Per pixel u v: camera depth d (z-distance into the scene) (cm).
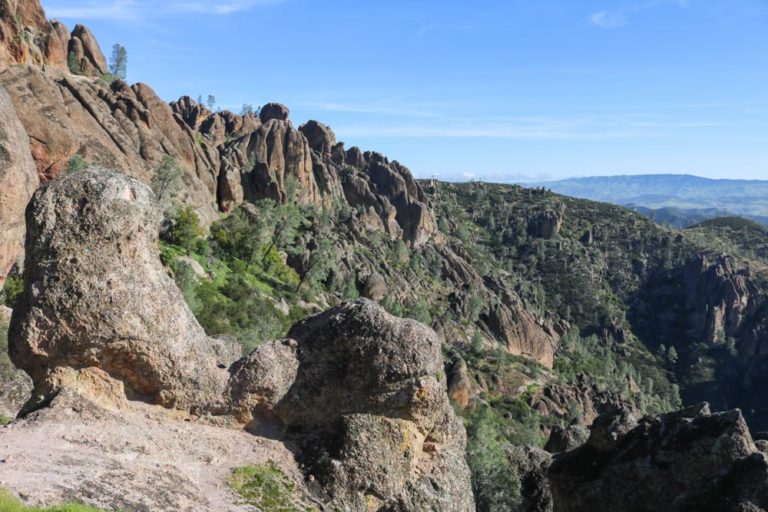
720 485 2419
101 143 11050
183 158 13775
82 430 1898
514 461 4778
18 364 2084
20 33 10775
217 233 12681
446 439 2423
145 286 2133
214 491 1931
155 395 2186
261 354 2341
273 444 2241
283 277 13388
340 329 2392
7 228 6356
